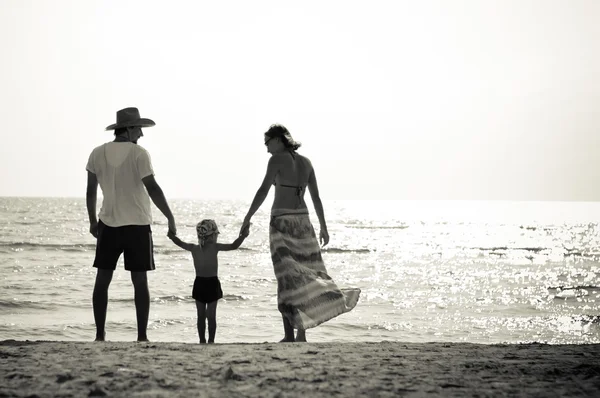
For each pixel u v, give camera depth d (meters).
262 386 3.11
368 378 3.35
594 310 19.81
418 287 25.28
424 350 4.64
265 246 49.75
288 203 6.13
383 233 74.06
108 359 3.88
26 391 2.98
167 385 3.11
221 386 3.10
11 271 27.59
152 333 14.18
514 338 15.16
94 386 3.00
